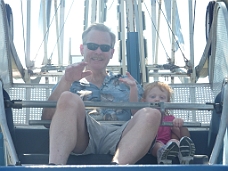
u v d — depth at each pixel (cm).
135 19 562
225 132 338
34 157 332
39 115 469
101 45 404
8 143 318
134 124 312
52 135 289
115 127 341
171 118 409
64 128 291
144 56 541
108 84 402
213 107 354
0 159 320
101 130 336
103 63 405
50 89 486
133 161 291
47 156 333
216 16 449
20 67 546
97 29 409
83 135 320
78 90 398
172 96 458
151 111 306
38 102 344
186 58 577
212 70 476
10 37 480
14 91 481
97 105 341
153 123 301
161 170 225
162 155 315
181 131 377
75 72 354
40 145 376
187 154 313
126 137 298
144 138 296
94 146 333
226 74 414
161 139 385
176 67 577
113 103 343
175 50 626
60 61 646
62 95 304
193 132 383
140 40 545
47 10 644
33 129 376
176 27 622
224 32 423
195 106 353
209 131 371
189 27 575
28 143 375
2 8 438
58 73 583
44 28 613
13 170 221
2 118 331
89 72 357
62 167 223
